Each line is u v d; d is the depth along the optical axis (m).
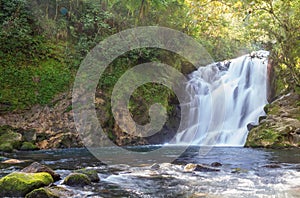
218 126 15.00
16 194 4.57
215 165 7.63
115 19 16.47
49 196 4.41
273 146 11.43
